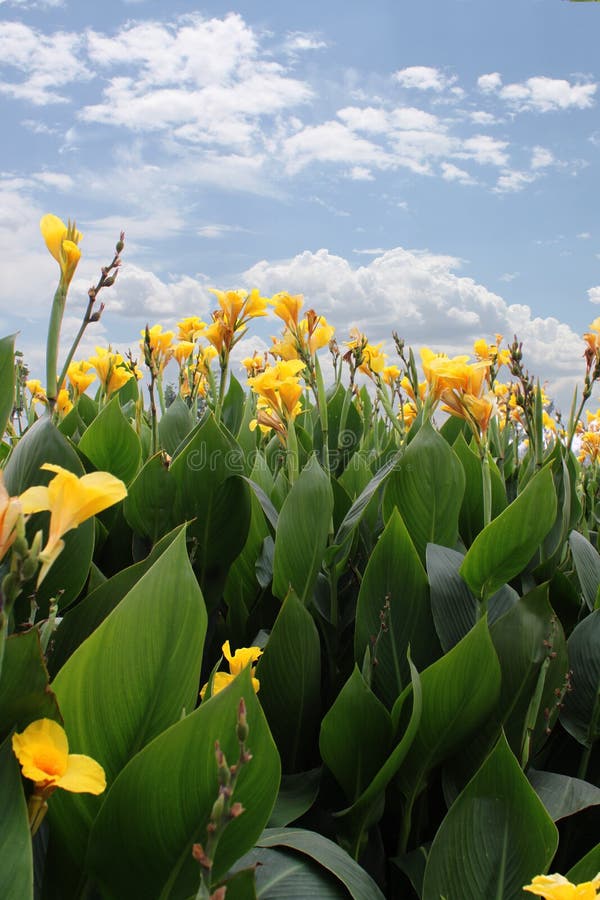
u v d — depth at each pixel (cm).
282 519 207
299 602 185
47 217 164
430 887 144
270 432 412
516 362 262
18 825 90
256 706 107
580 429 462
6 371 174
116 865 111
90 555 177
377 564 203
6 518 75
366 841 181
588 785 183
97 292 167
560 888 82
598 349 248
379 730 174
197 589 123
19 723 109
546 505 190
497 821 148
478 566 200
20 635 107
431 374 220
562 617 252
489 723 195
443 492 225
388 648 204
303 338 245
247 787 110
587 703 208
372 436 416
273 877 137
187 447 227
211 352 354
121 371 325
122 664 118
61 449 174
